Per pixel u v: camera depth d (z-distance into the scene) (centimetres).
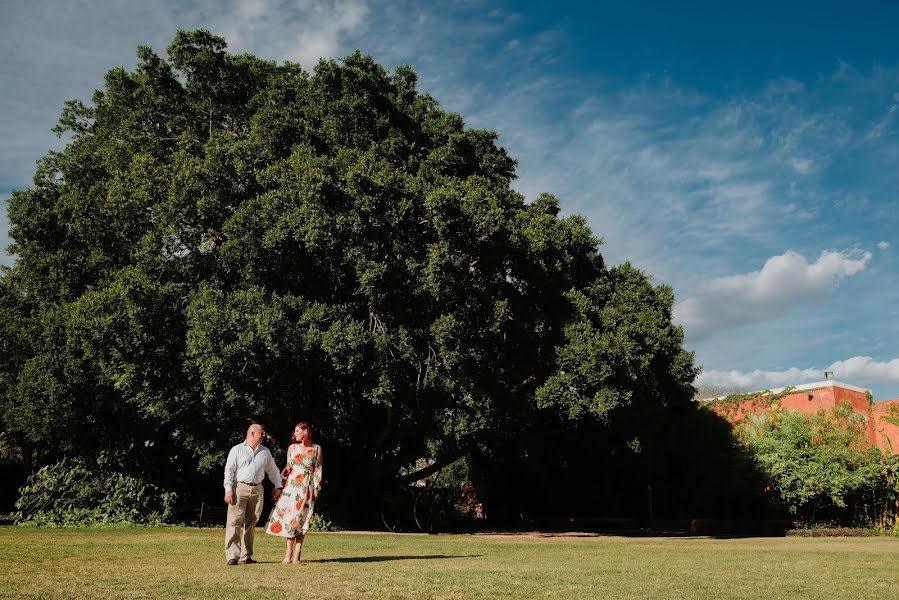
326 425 2059
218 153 1795
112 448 1811
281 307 1630
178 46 2089
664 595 542
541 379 2009
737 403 2909
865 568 852
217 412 1727
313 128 2036
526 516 2797
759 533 2395
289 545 756
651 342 2052
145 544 981
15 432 2427
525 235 1967
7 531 1255
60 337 1850
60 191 2256
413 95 2341
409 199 1752
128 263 2014
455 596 503
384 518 2031
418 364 1791
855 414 2625
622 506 3070
